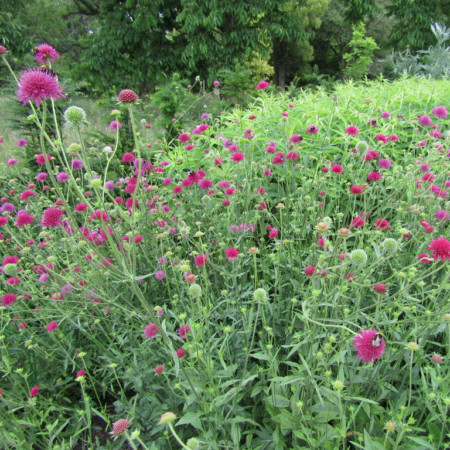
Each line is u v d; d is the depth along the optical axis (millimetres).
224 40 10398
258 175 3645
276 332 2164
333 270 1956
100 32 10828
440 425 1652
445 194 2619
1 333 2287
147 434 1930
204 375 1736
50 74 1526
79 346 2457
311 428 1563
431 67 9359
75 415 2094
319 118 4117
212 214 3088
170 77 11281
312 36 23750
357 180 3055
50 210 1963
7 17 11742
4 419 1761
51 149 4859
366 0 11961
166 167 4324
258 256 2949
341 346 1638
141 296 1480
